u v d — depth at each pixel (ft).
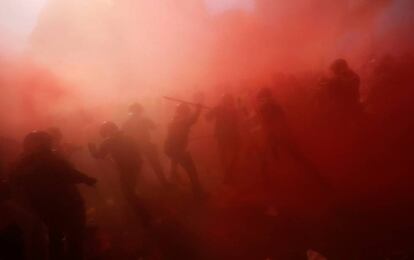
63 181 14.89
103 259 17.17
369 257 13.67
